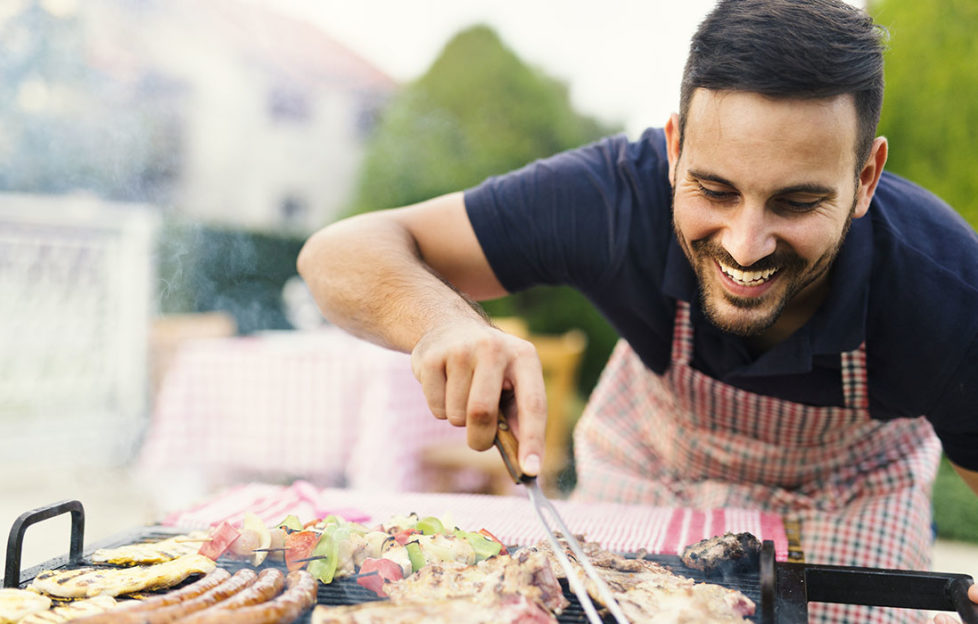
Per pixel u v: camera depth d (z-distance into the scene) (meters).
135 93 10.50
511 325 4.43
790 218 1.18
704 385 1.76
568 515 1.71
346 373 3.66
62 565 1.29
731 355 1.62
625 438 2.15
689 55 1.23
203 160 13.45
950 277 1.45
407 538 1.31
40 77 8.84
